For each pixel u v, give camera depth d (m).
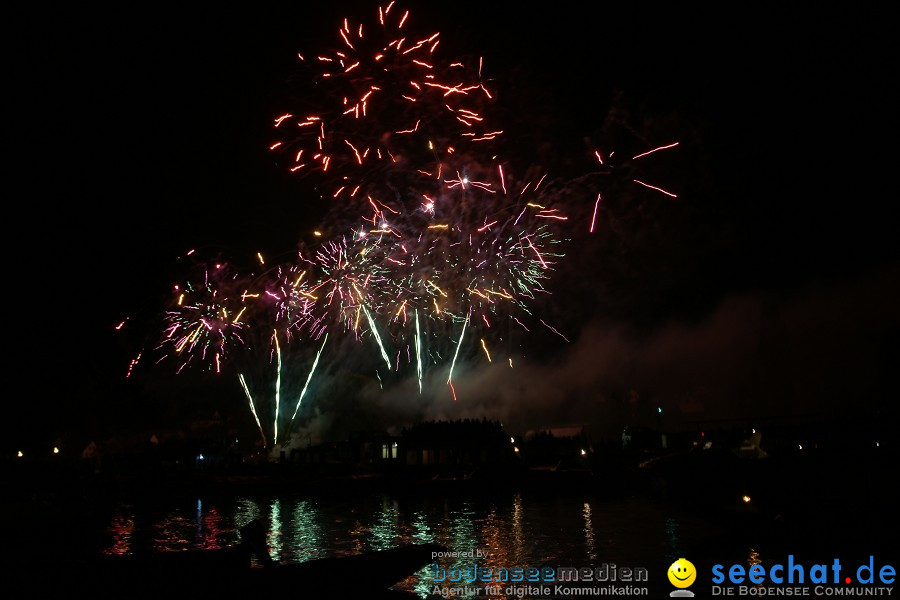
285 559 18.41
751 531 18.75
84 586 11.98
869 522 16.02
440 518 26.45
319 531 23.31
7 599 11.47
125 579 12.23
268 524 25.34
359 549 19.62
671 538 19.73
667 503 26.73
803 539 16.70
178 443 46.06
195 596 12.24
